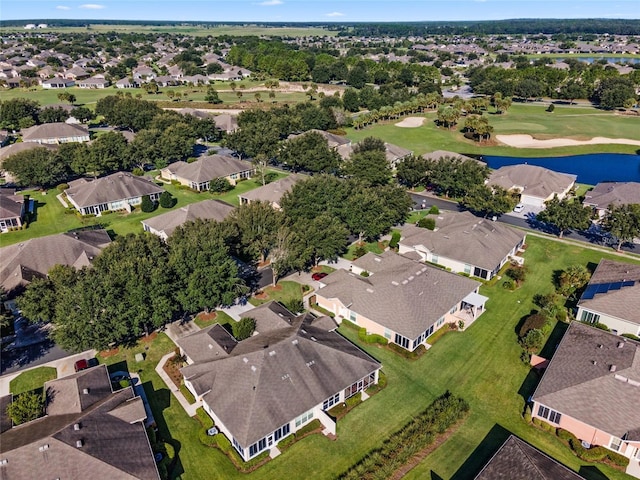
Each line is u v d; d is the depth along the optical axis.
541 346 55.12
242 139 126.00
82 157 110.56
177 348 54.72
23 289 63.78
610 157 141.12
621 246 80.75
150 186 102.38
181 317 61.19
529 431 44.00
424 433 42.62
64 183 112.44
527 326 56.88
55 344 56.31
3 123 157.62
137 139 120.75
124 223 91.19
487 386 49.50
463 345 55.97
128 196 98.19
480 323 60.16
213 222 68.25
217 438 42.25
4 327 57.94
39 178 104.56
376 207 76.69
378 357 53.84
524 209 98.56
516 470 36.34
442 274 63.97
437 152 119.75
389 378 50.69
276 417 41.78
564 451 41.91
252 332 55.31
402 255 70.00
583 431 42.19
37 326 59.59
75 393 43.66
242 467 40.03
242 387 44.06
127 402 43.31
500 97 196.00
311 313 62.16
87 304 49.88
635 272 63.22
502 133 158.62
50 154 108.12
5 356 54.25
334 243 69.56
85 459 36.19
